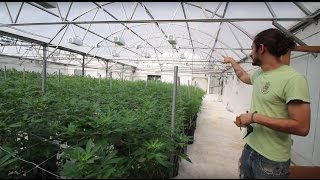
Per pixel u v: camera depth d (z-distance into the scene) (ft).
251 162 6.80
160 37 38.52
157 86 29.35
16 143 8.50
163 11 24.07
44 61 14.48
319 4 12.28
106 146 6.72
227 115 40.40
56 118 9.75
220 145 20.27
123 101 14.74
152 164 6.71
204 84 83.10
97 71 81.00
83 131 7.39
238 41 27.94
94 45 39.52
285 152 6.26
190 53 53.98
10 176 7.72
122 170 5.72
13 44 39.04
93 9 23.85
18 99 11.72
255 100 6.69
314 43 14.64
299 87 5.48
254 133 6.75
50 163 8.30
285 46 6.08
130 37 39.01
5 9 23.75
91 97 16.35
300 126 5.35
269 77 6.22
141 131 8.11
